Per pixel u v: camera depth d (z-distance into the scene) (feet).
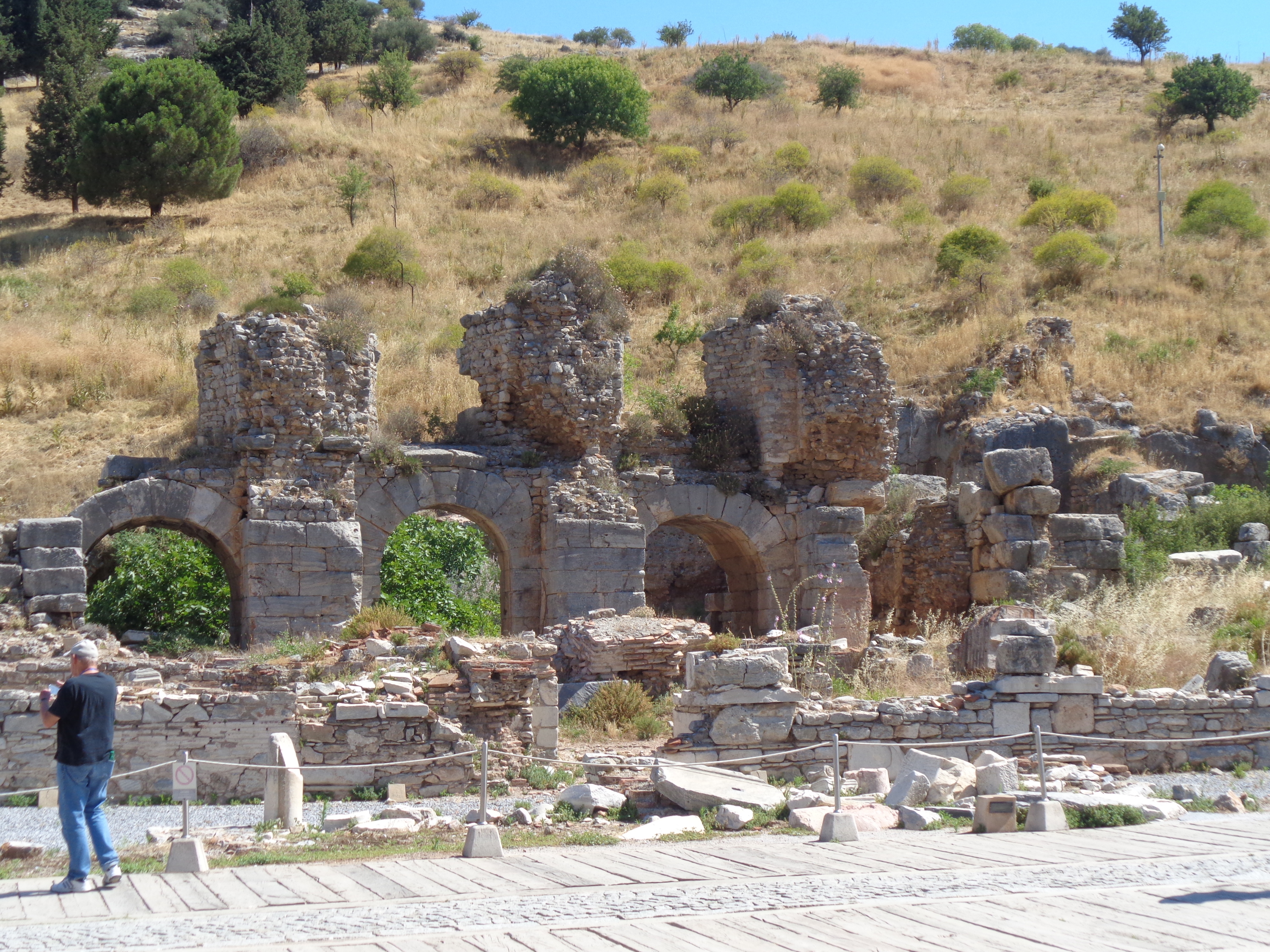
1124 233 160.35
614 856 33.40
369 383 76.23
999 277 139.13
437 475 76.48
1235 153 199.11
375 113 228.63
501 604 82.07
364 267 137.18
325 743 46.21
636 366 120.67
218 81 170.81
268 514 69.00
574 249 83.97
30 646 53.67
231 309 121.70
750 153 205.67
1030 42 364.17
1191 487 105.50
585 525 77.82
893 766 48.06
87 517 66.28
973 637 64.54
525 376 80.69
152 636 74.74
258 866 32.14
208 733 45.57
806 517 86.28
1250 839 34.86
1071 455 110.93
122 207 171.83
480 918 26.11
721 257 155.22
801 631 70.90
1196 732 51.44
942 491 105.29
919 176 192.75
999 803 36.96
